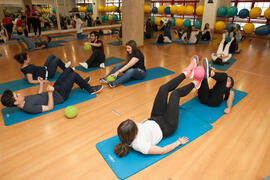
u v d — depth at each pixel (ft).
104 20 39.17
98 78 11.73
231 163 5.23
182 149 5.74
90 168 5.07
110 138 6.18
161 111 5.98
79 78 8.86
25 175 4.86
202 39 25.93
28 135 6.40
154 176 4.81
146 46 21.94
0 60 16.02
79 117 7.51
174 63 15.10
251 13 25.38
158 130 5.48
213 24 27.91
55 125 6.96
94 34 13.00
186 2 35.12
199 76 6.68
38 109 7.41
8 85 10.63
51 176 4.83
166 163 5.22
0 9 24.57
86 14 35.68
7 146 5.89
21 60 9.66
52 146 5.90
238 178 4.77
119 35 24.66
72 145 5.94
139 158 5.33
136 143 4.88
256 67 14.01
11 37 25.82
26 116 7.49
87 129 6.75
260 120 7.29
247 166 5.14
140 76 11.02
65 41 24.91
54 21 31.63
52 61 11.32
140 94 9.57
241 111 7.93
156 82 11.09
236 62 15.33
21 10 26.66
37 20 26.71
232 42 17.08
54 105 8.29
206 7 27.86
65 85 8.32
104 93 9.68
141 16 20.36
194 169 5.03
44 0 29.12
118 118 7.45
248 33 26.68
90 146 5.90
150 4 37.93
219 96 7.79
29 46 20.07
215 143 6.01
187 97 9.21
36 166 5.14
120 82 10.25
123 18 20.29
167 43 23.75
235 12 26.58
